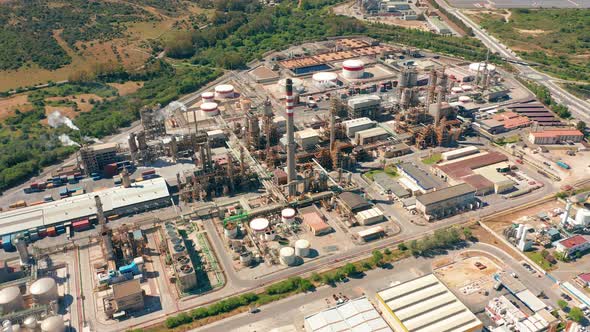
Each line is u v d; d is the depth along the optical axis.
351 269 189.00
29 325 160.88
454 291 180.50
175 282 188.88
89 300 180.88
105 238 190.50
